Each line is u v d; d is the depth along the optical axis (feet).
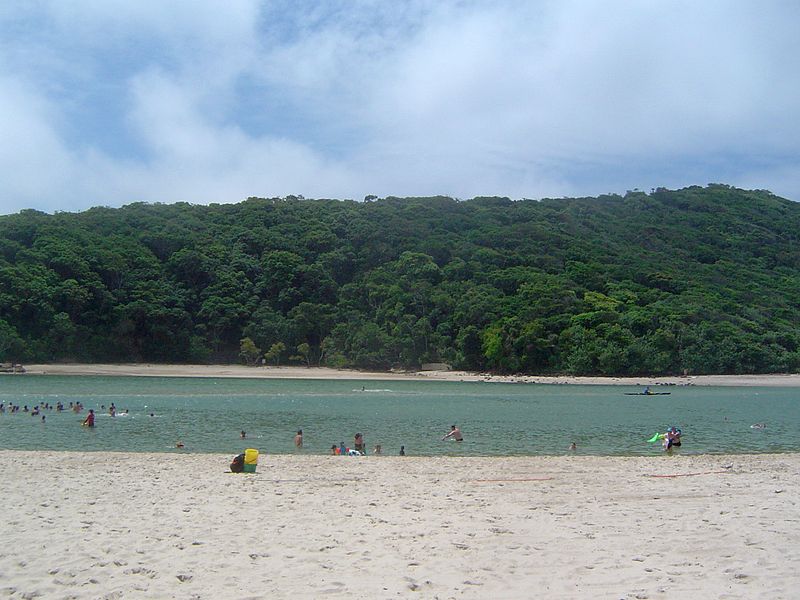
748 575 28.04
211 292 351.05
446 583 27.86
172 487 54.44
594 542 34.68
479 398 196.65
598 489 54.34
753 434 119.96
